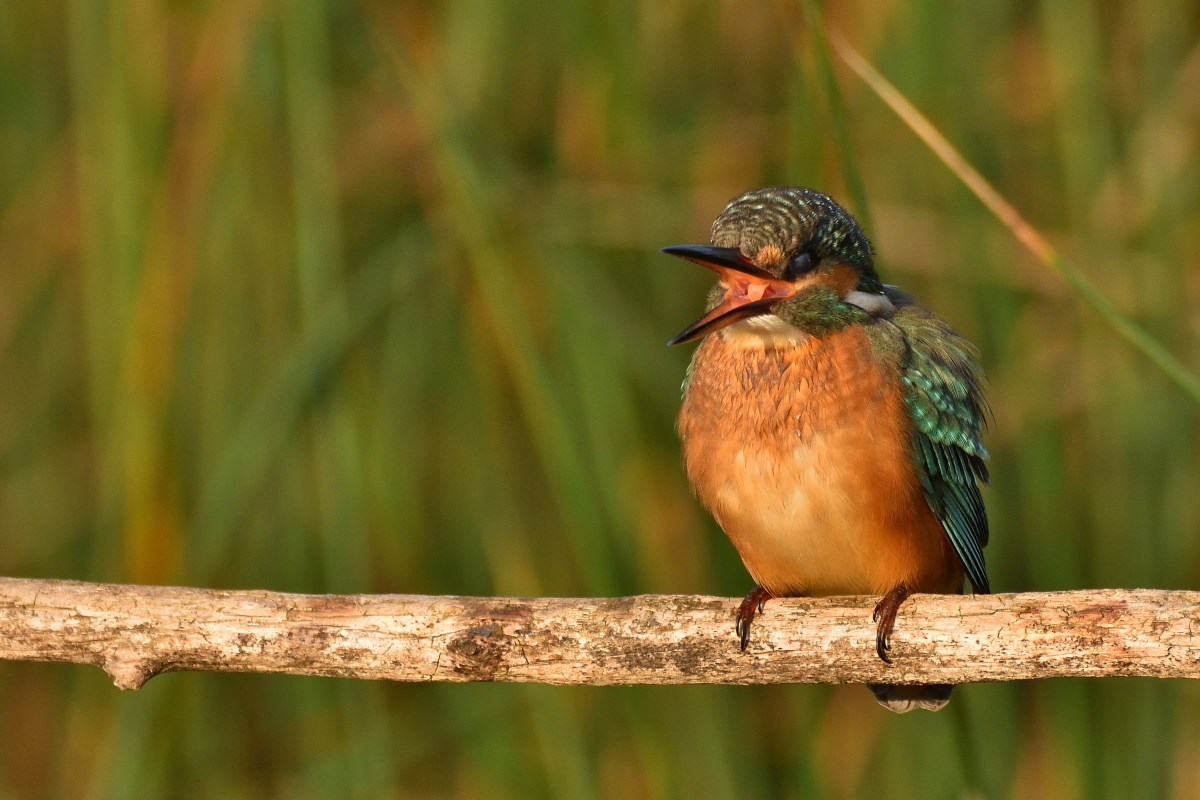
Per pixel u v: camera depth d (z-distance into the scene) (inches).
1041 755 465.1
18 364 523.5
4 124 511.2
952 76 465.7
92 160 432.1
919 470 320.2
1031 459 457.1
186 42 432.5
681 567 433.1
